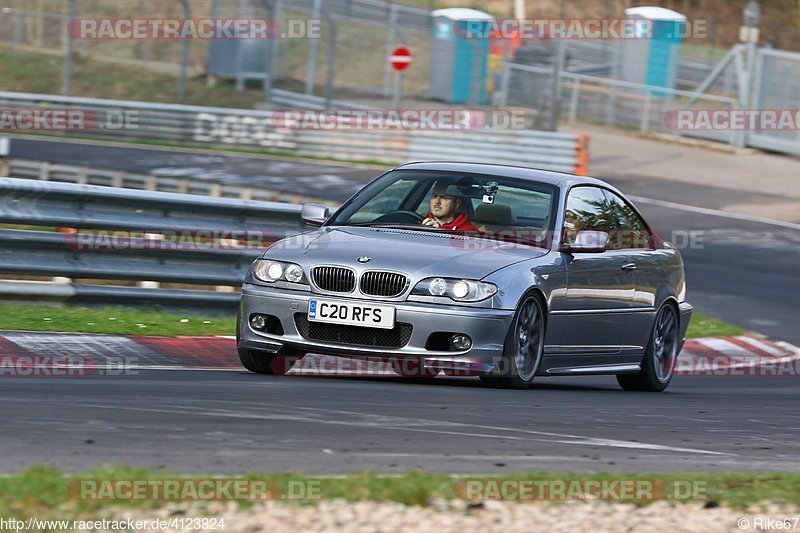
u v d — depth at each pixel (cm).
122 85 13475
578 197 3123
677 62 12381
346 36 14412
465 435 2045
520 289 2703
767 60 11006
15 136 10400
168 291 3759
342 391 2511
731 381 3903
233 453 1758
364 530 1362
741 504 1598
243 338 2781
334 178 8800
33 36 14450
